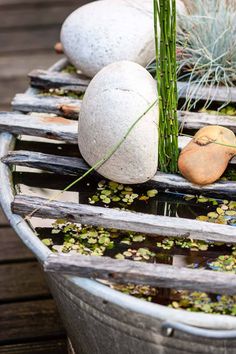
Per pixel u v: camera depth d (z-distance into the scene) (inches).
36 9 113.8
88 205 49.6
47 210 49.1
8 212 49.4
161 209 50.9
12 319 64.0
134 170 50.6
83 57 57.6
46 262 45.4
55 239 48.8
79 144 52.1
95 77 51.5
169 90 49.8
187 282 44.7
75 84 59.2
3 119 55.4
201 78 57.3
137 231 48.6
